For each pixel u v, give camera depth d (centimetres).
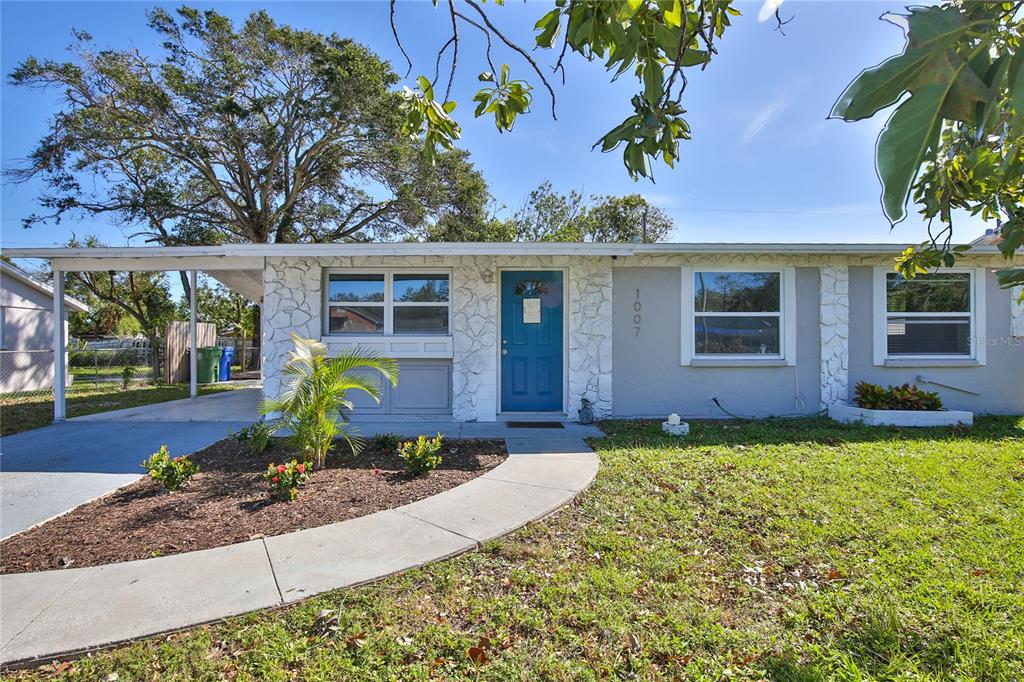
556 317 805
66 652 232
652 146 162
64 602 272
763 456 533
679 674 218
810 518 371
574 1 151
